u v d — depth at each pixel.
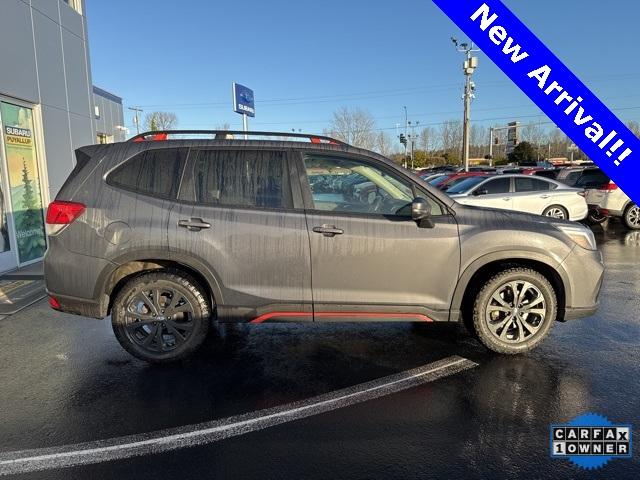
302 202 3.83
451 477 2.57
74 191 3.78
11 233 7.57
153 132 3.99
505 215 4.08
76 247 3.73
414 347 4.39
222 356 4.18
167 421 3.12
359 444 2.87
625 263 8.36
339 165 3.92
